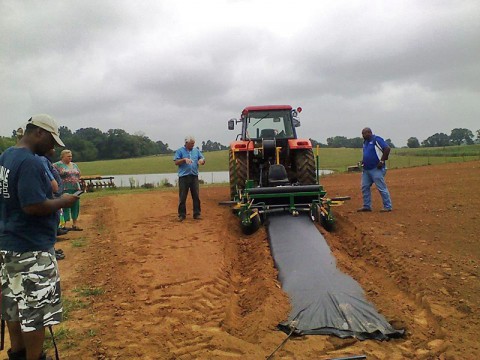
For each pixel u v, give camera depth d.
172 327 4.73
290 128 11.36
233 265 6.95
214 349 4.23
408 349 4.21
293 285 5.55
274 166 9.49
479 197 11.15
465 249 6.90
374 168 9.99
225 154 57.72
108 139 70.44
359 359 3.98
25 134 3.73
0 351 4.24
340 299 5.06
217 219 10.06
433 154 42.56
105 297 5.62
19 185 3.43
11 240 3.51
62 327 4.75
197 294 5.61
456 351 4.06
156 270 6.46
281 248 6.83
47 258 3.60
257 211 8.19
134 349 4.24
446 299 5.12
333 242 7.30
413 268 5.99
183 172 9.87
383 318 4.74
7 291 3.62
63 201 3.65
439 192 12.62
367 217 9.38
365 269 6.37
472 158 31.84
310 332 4.52
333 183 18.77
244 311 5.26
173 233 8.62
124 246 7.85
